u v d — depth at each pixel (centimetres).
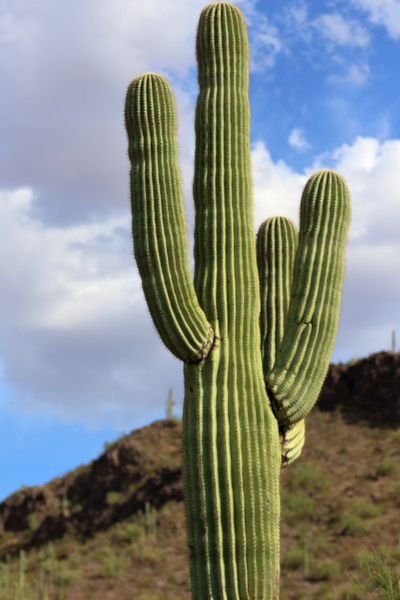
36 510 3225
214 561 507
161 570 2342
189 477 529
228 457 523
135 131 590
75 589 2305
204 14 651
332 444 2902
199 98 631
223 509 514
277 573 521
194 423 538
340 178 617
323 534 2247
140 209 567
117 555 2561
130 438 3312
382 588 725
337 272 597
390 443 2780
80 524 2991
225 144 603
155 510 2819
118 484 3111
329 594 1816
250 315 569
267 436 541
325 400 3259
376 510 2295
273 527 523
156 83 601
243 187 597
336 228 602
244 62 639
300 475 2655
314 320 583
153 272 551
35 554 2897
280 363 579
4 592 2397
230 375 548
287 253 681
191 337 545
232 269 574
